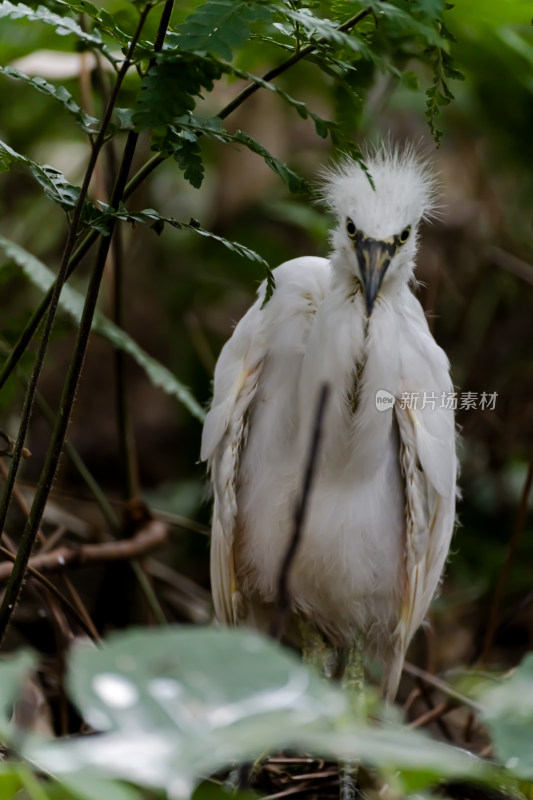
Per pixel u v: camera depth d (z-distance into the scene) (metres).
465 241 10.25
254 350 5.68
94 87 7.89
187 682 2.30
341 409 5.27
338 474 5.53
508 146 9.60
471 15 7.01
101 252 3.95
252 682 2.32
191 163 4.11
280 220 10.47
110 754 2.18
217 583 6.15
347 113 6.68
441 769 2.38
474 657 7.71
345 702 2.35
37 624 7.35
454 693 6.25
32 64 7.48
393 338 5.21
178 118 4.02
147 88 3.71
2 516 4.24
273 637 2.51
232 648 2.37
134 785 2.83
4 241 6.26
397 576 5.99
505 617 7.26
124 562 7.36
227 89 10.11
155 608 6.72
